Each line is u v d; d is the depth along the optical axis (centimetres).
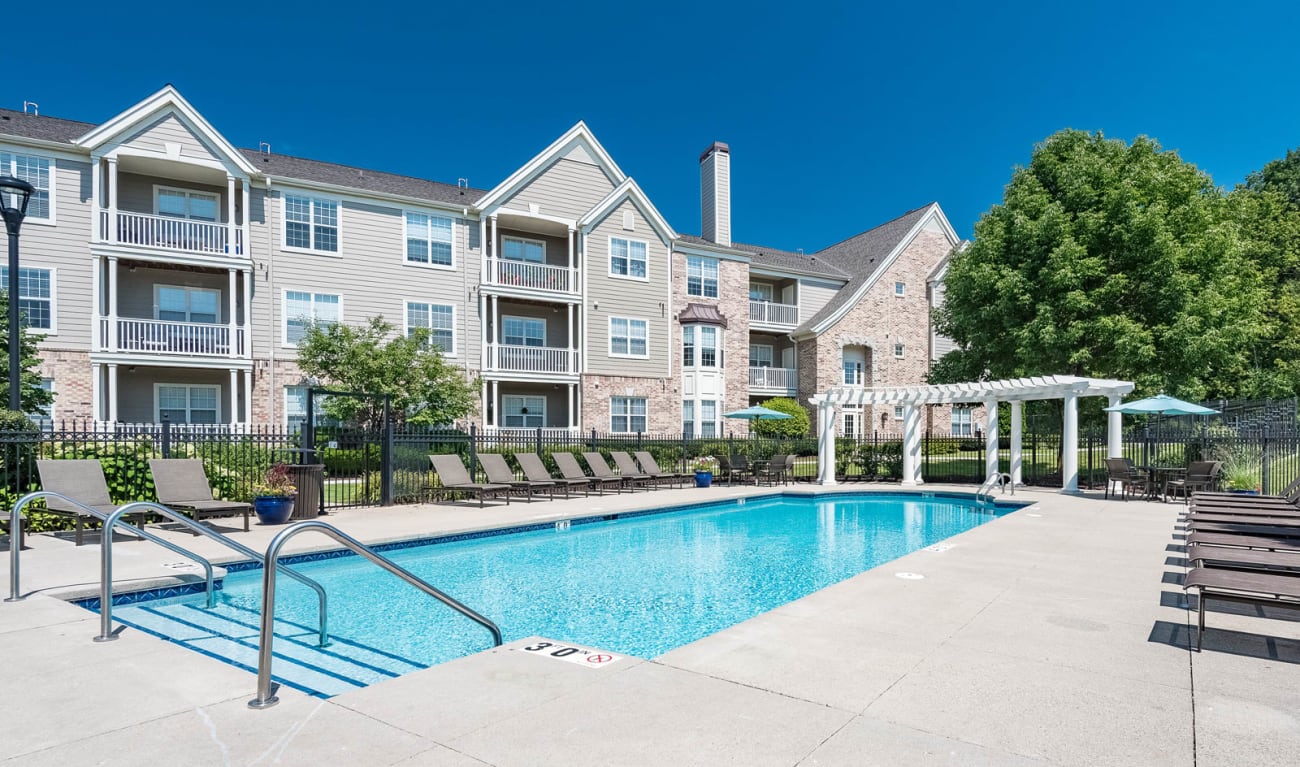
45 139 1873
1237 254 2030
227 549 839
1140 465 1723
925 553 815
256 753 288
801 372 3250
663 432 2767
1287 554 518
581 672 393
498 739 302
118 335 1950
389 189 2439
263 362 2130
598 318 2673
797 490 1731
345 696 354
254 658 513
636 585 818
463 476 1411
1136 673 398
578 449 1828
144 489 1077
